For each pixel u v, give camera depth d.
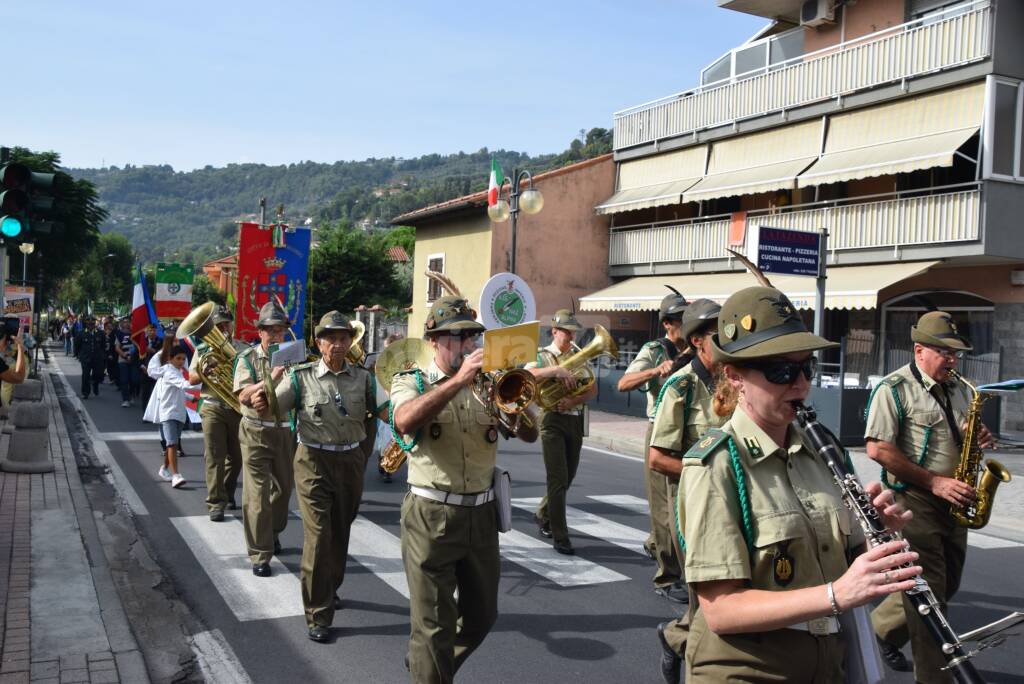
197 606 5.68
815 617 2.02
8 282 41.25
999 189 15.84
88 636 4.86
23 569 6.07
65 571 6.06
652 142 23.84
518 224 24.48
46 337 61.38
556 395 4.35
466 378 3.66
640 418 18.72
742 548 2.18
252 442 6.39
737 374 2.30
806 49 20.64
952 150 15.63
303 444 5.26
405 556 3.84
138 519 8.06
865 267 18.06
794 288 18.31
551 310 24.89
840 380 14.02
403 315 44.06
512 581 6.35
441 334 4.02
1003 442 15.11
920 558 4.27
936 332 4.32
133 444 12.80
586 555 7.09
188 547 7.11
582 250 25.30
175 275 18.75
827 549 2.24
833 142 18.86
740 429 2.29
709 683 2.30
